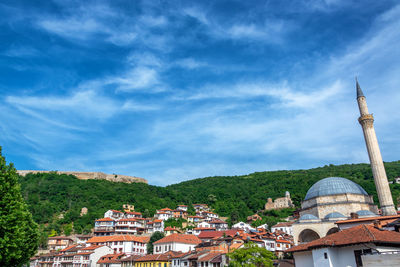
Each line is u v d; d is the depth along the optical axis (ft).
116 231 428.97
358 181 544.21
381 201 214.48
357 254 120.26
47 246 413.80
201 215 542.16
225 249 240.32
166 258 260.62
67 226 472.44
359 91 241.35
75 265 329.31
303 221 213.66
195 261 230.07
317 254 129.80
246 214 556.51
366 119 230.89
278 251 321.93
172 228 425.69
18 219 123.75
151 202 579.89
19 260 135.03
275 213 541.34
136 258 290.15
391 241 113.70
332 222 204.23
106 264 304.30
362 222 180.55
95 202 549.95
